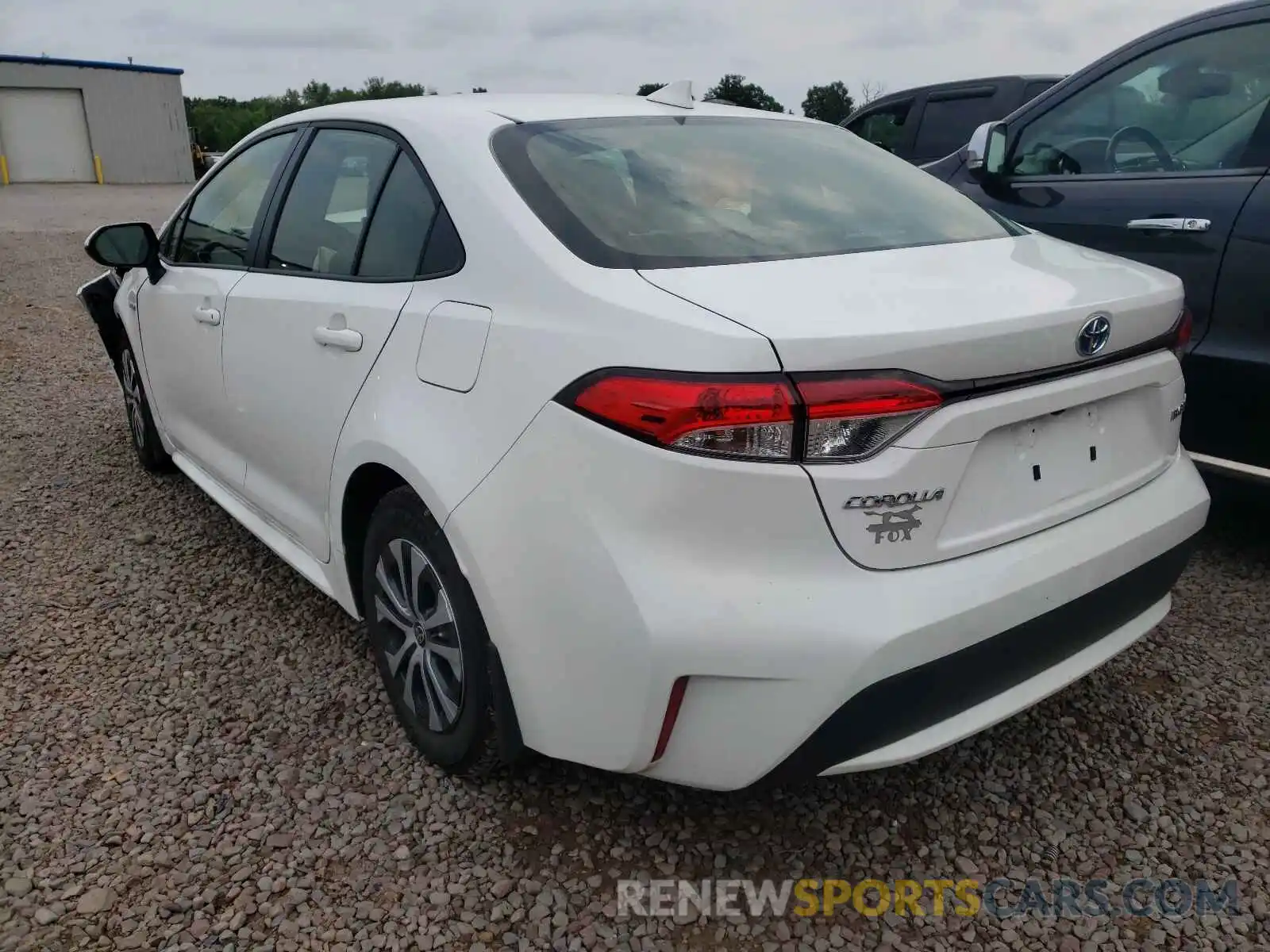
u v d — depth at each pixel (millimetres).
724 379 1690
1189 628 3150
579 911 2051
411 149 2539
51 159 30719
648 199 2273
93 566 3621
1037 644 1975
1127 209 3611
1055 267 2268
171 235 3848
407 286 2373
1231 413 3371
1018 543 1973
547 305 1987
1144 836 2268
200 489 4344
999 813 2342
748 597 1734
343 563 2656
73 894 2074
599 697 1878
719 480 1712
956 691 1876
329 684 2859
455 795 2377
